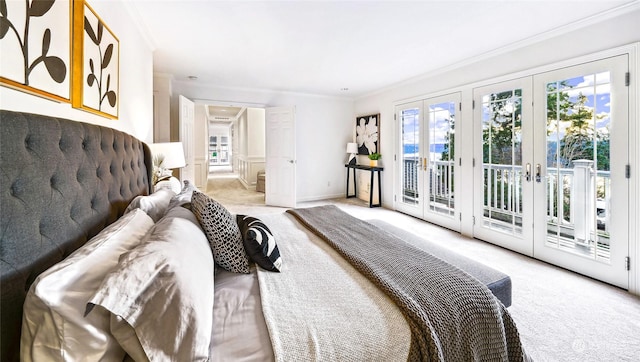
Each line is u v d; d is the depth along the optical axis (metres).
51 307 0.69
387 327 1.00
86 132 1.27
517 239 3.23
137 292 0.80
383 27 2.79
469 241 3.62
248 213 5.09
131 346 0.80
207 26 2.77
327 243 1.83
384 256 1.56
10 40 0.98
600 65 2.50
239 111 9.77
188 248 1.05
